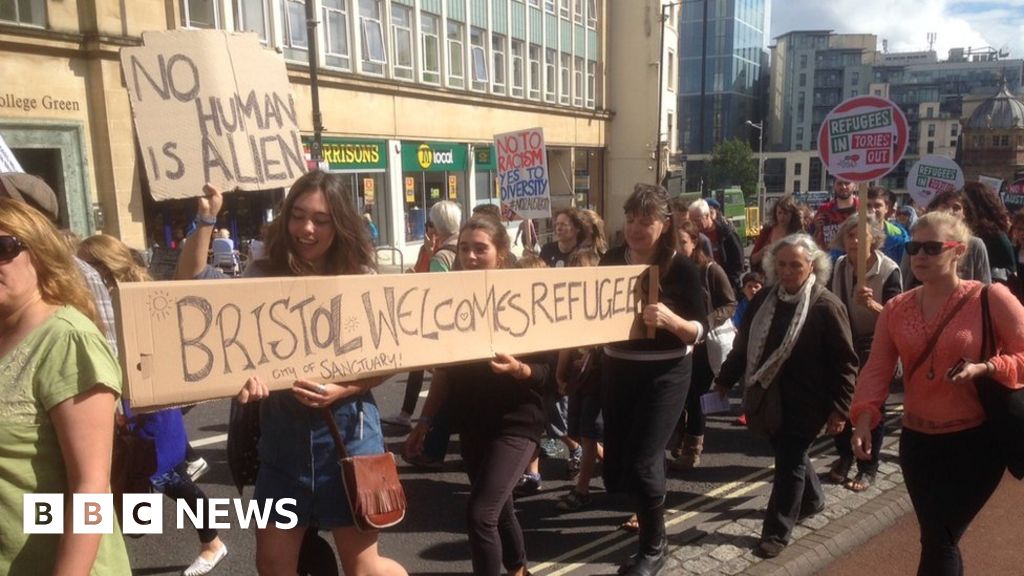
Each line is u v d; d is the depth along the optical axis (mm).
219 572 3629
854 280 4543
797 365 3512
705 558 3578
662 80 34281
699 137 101250
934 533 2828
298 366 2307
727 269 7477
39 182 3111
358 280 2426
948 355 2736
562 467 5152
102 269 3504
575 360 4344
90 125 13289
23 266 1729
